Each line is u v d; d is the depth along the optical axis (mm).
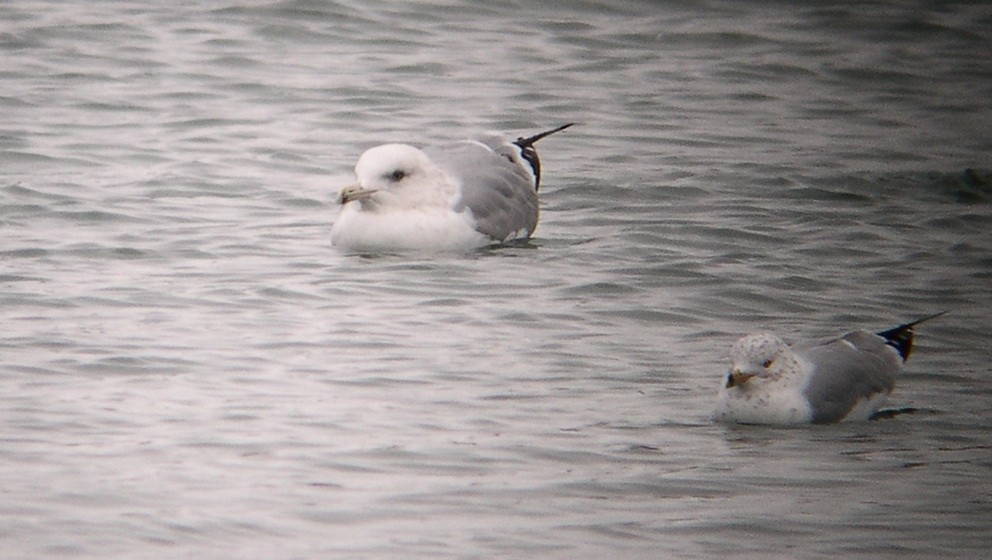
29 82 24688
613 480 12508
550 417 13797
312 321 15977
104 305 16156
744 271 18250
